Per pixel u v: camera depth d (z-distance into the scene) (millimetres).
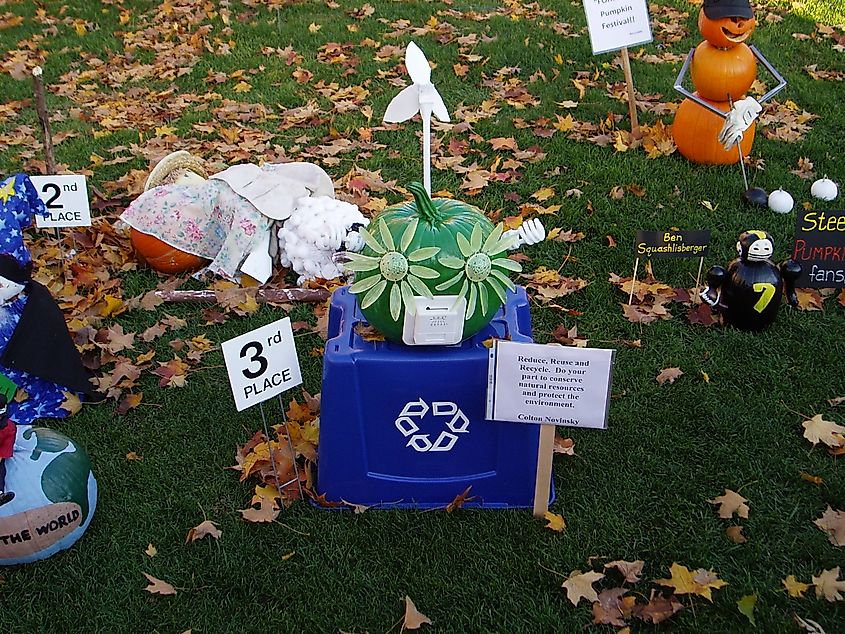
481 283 2953
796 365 3955
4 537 2936
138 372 4027
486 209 5305
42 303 3742
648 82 7016
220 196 4660
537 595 2928
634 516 3209
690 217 5121
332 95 7086
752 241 4039
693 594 2891
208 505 3334
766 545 3068
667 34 8070
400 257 2869
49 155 4930
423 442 3189
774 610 2826
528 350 2867
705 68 5402
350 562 3074
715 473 3393
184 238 4703
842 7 8680
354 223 4551
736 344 4090
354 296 3578
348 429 3145
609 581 2971
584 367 2863
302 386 3941
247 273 4543
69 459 3086
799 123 6305
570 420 2965
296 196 4715
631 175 5566
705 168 5633
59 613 2922
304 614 2885
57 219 4492
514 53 7645
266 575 3029
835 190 5285
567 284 4543
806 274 4266
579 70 7293
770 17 8352
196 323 4422
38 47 8461
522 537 3141
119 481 3453
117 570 3072
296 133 6480
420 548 3113
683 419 3660
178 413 3822
